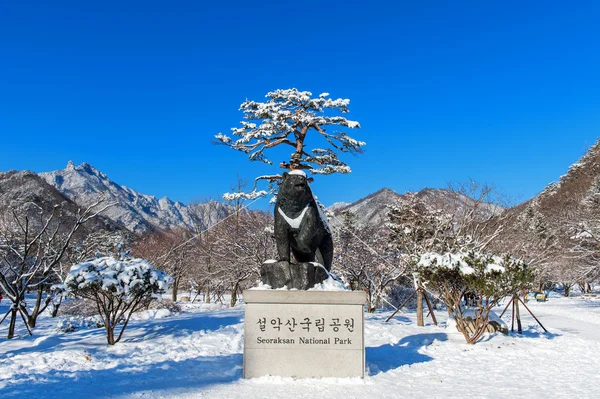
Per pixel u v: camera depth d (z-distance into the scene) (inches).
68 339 447.8
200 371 318.0
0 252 576.1
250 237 1012.5
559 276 1284.4
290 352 295.9
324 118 672.4
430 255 509.7
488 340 495.5
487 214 847.7
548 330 629.9
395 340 482.9
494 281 468.1
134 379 294.0
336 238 875.4
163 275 433.4
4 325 583.5
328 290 302.8
